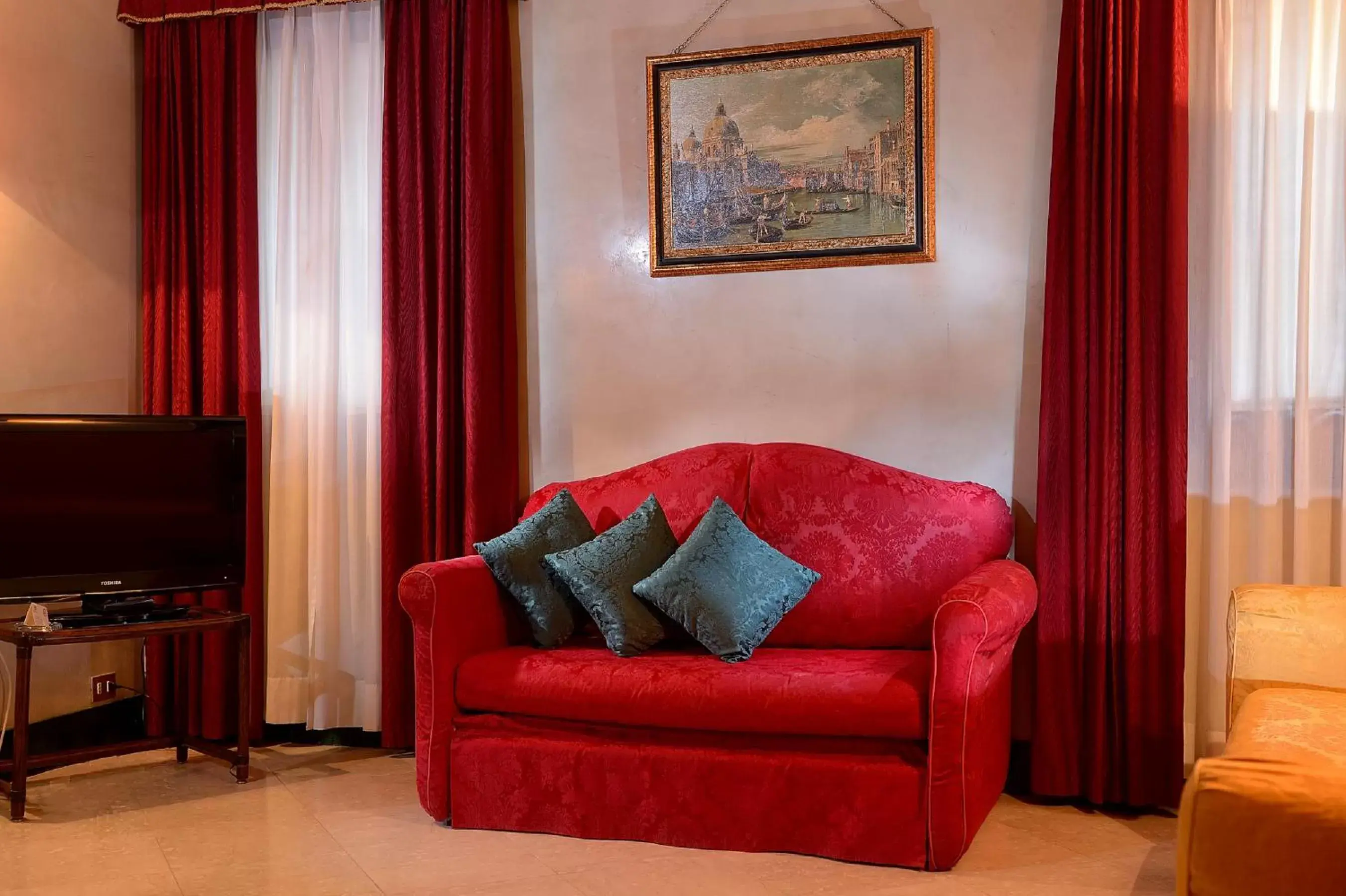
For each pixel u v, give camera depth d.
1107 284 3.29
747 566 3.23
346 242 4.09
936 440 3.67
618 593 3.23
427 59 3.95
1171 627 3.25
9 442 3.41
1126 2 3.31
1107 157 3.30
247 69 4.07
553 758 3.03
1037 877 2.72
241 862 2.85
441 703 3.13
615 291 3.96
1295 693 2.52
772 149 3.79
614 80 3.96
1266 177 3.29
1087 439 3.36
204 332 4.09
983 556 3.33
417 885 2.69
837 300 3.76
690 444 3.89
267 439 4.16
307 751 3.99
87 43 4.00
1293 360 3.31
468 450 3.82
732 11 3.84
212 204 4.08
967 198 3.64
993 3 3.61
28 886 2.70
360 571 4.07
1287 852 1.82
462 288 3.89
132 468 3.61
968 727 2.73
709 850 2.91
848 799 2.80
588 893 2.62
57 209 3.85
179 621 3.53
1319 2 3.27
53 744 3.81
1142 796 3.25
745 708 2.85
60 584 3.47
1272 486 3.30
